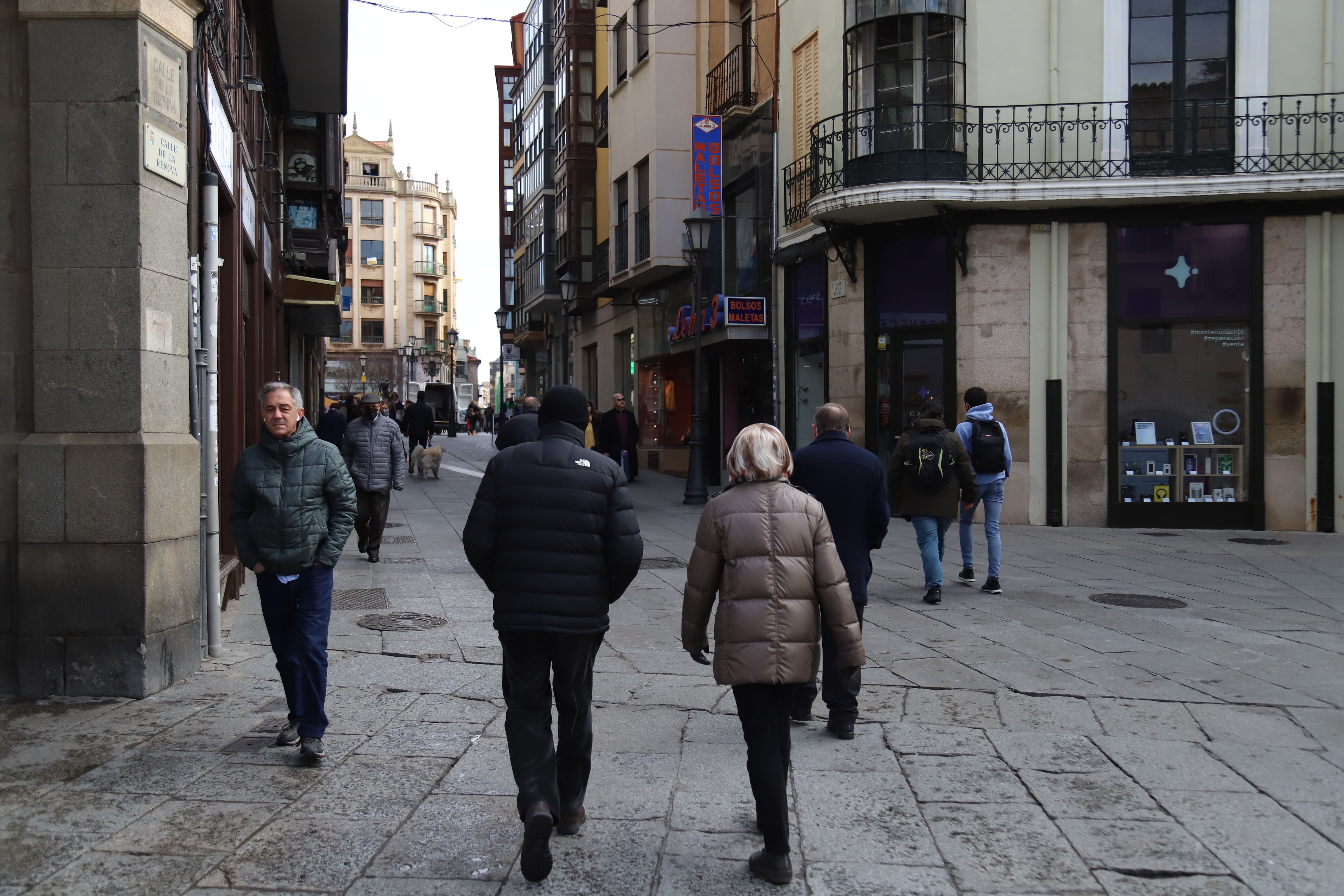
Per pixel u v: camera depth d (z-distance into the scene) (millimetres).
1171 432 13914
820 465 5348
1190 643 6859
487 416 55281
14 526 5598
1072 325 13953
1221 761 4676
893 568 10234
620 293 25953
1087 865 3611
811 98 16781
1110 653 6617
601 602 3822
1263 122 13547
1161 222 13805
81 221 5605
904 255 14898
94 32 5617
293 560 4598
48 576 5570
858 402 15312
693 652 3795
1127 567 10383
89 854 3605
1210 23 13789
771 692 3607
